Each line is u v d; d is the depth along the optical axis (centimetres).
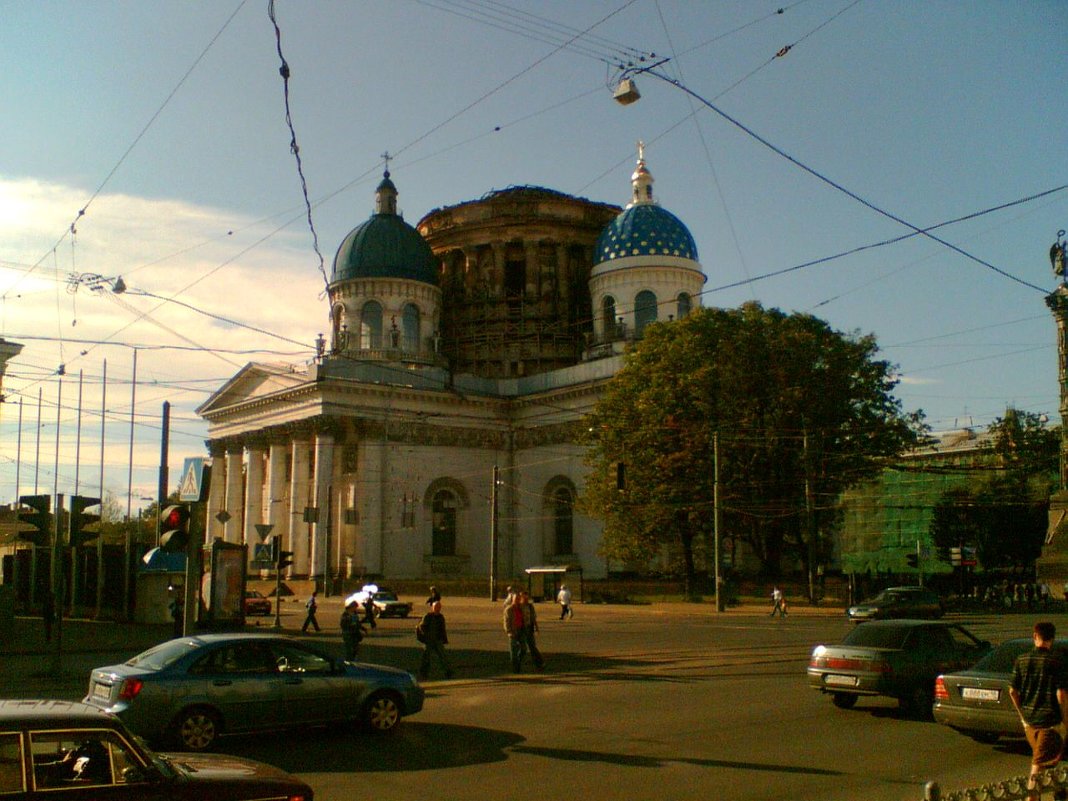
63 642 3603
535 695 2184
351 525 7962
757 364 5853
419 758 1486
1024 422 7825
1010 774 1354
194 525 2241
